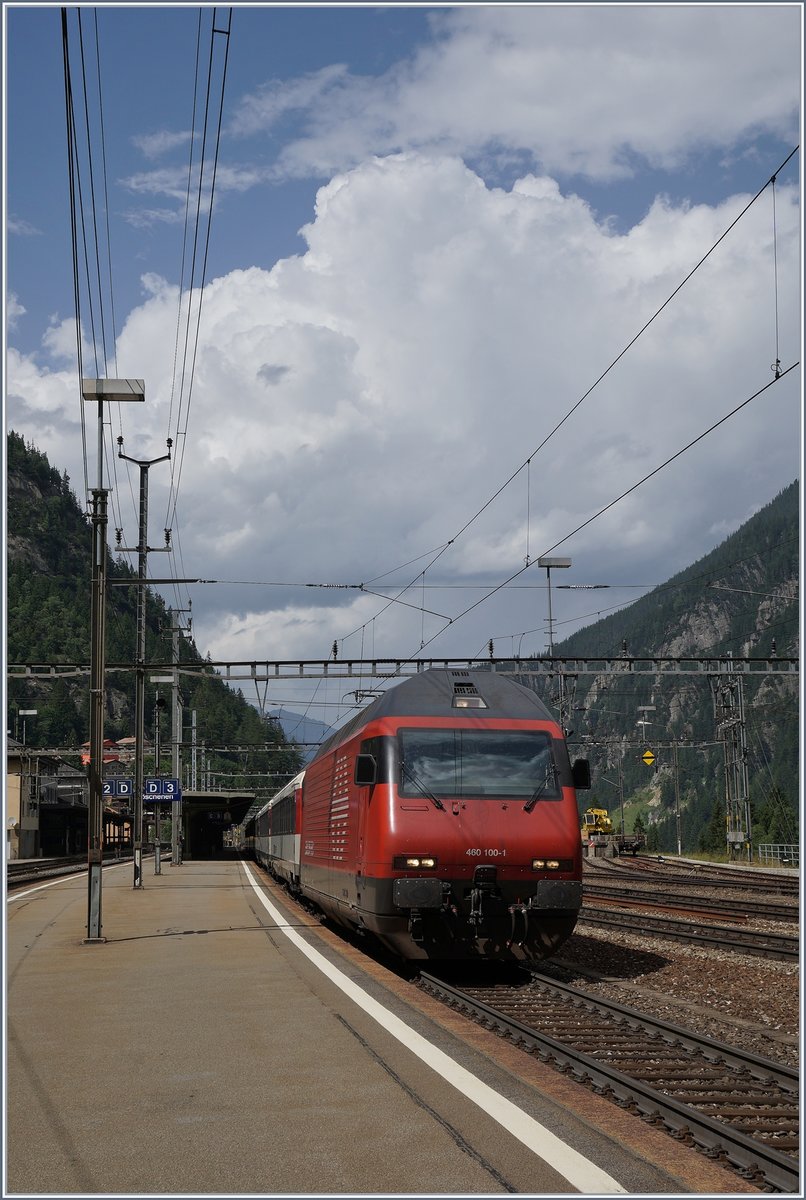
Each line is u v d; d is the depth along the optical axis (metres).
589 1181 5.45
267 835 41.88
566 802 14.31
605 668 35.34
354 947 16.52
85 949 16.50
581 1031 10.86
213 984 12.27
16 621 179.62
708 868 53.72
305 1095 7.10
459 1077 7.51
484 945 13.91
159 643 155.75
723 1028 11.63
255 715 138.88
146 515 36.25
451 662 32.09
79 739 165.75
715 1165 5.78
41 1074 7.92
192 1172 5.66
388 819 13.95
